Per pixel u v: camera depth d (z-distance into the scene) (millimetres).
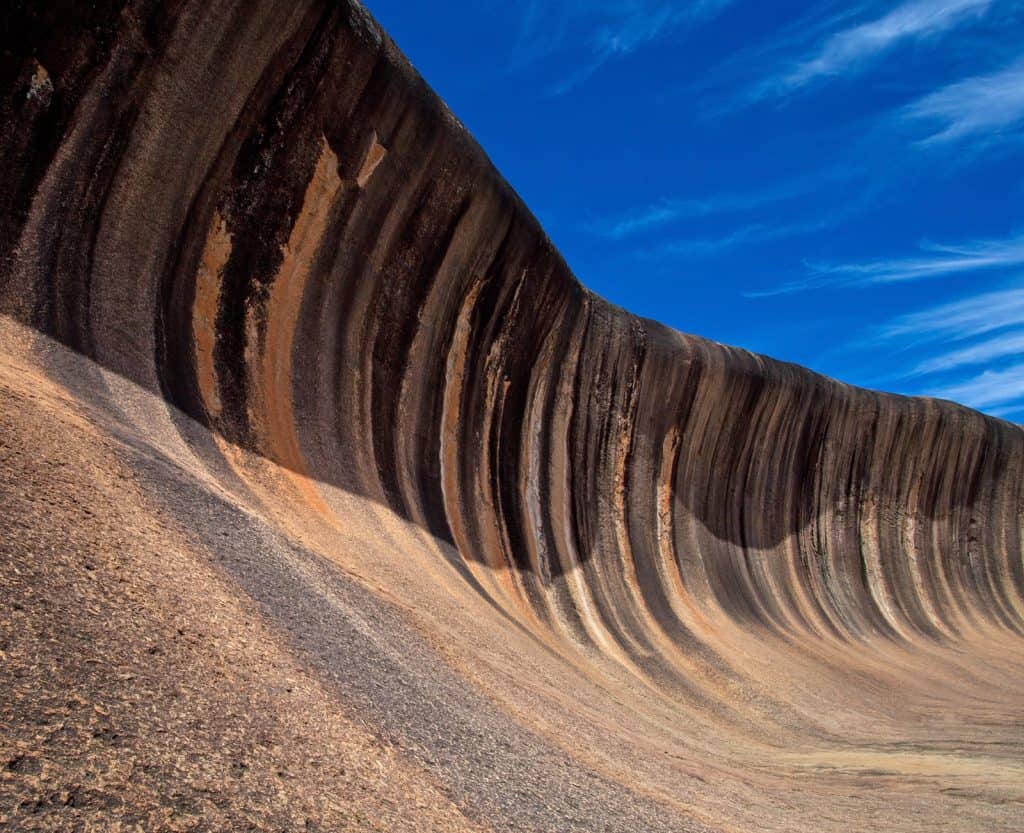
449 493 16891
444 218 16281
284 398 11891
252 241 11898
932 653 33312
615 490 25203
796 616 30438
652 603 22812
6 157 8508
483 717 6320
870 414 37625
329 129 12859
